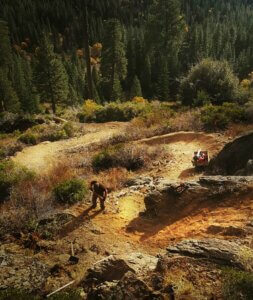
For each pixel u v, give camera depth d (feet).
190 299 17.15
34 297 21.49
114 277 22.58
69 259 27.58
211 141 60.08
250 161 39.91
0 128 102.22
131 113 101.40
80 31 500.33
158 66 280.31
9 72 285.43
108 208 36.91
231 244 21.72
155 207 34.01
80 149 72.28
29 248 30.25
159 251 27.35
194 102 92.48
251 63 295.89
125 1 615.98
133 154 55.83
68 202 39.63
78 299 20.16
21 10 534.37
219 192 32.40
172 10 189.88
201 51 281.54
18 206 40.78
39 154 72.90
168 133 70.49
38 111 242.17
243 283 16.58
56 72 191.72
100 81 265.95
